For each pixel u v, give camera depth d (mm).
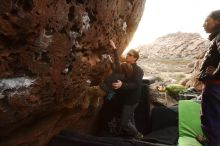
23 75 2053
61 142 3549
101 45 2957
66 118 3385
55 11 2002
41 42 2010
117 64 3441
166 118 4676
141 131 4688
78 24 2324
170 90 6043
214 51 3049
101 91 3828
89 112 4070
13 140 2672
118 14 3082
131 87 3852
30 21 1837
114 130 4316
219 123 3119
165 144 4047
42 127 2965
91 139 3609
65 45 2256
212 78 3082
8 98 2002
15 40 1892
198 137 4145
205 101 3199
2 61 1875
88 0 2371
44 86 2266
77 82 2723
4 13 1693
